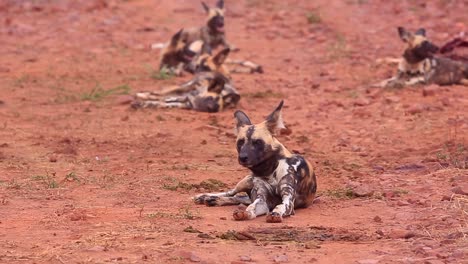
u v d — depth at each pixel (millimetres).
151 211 20156
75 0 58719
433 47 36875
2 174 24016
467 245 16953
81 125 31062
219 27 45844
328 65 42562
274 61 43844
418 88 36625
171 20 53688
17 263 15906
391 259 16234
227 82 34781
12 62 43000
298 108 33969
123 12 55438
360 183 23219
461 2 55375
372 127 30688
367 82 38594
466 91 35750
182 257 16141
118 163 25734
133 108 33688
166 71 40438
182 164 25672
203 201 21078
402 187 22609
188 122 31734
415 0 56094
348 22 51656
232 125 31453
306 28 50406
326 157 26969
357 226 19031
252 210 19609
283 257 16203
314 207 20953
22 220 19188
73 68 41844
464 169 24344
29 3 57594
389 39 47875
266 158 20438
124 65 42875
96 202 21125
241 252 16688
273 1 57281
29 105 34344
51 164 25422
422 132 29562
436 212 19859
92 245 17000
